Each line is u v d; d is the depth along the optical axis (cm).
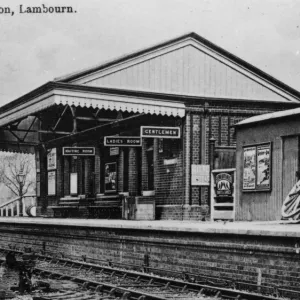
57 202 3002
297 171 1611
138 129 2342
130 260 1398
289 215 1526
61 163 3008
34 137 3081
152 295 1020
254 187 1752
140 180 2375
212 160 2117
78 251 1659
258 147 1747
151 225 1302
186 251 1200
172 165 2144
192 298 1026
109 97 1958
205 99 2125
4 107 2283
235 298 991
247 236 1034
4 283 1261
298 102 2291
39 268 1480
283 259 963
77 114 2530
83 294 1102
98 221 1883
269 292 986
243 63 2219
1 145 3036
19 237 2080
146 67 2062
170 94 2059
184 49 2136
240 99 2178
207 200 2091
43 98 1967
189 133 2100
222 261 1101
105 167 2608
